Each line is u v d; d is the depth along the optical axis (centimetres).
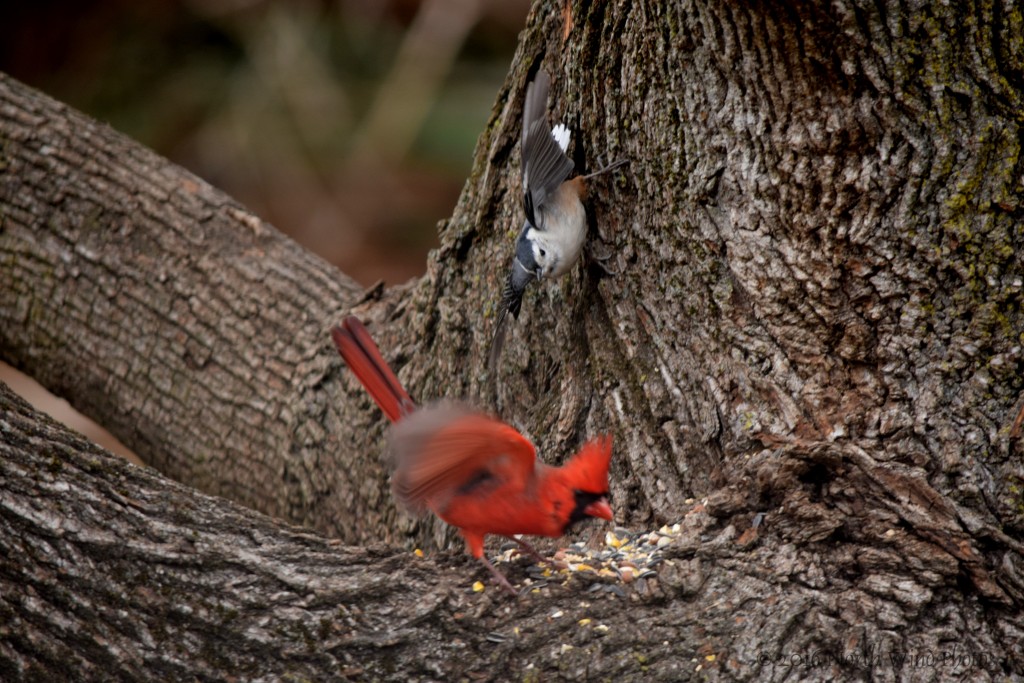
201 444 1219
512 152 1003
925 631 731
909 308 771
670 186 825
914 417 777
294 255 1255
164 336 1227
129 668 679
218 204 1275
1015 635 728
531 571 759
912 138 740
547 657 713
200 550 709
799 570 752
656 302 858
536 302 972
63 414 2108
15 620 675
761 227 794
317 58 2480
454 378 1051
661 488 843
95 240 1250
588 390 913
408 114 2427
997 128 732
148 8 2516
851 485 772
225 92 2477
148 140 2444
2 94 1311
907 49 714
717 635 723
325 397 1151
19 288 1272
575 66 891
